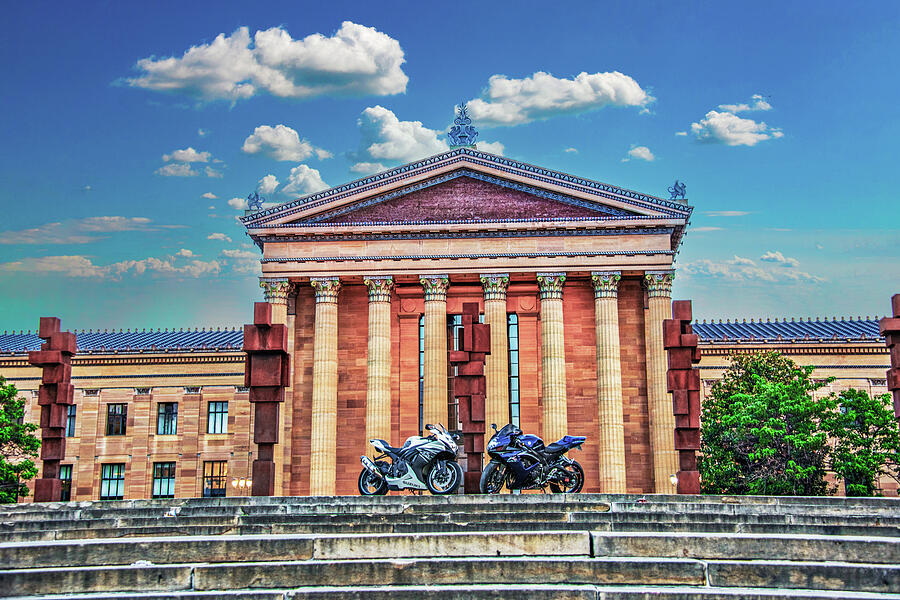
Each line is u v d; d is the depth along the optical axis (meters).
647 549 24.16
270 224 69.12
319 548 24.52
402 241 68.56
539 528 27.62
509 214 68.75
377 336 67.75
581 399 68.81
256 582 22.80
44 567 23.94
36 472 66.69
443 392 67.00
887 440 62.09
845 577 21.97
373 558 24.56
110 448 79.38
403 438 69.19
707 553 23.92
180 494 77.88
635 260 67.12
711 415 65.38
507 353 67.12
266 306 40.78
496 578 22.98
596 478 67.31
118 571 22.69
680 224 67.19
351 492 68.31
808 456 61.94
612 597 21.53
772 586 22.22
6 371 82.38
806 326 86.00
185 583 22.73
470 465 41.69
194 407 79.31
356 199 69.19
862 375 77.44
